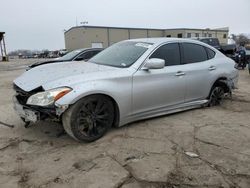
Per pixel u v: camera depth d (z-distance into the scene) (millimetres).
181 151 3482
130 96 4055
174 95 4703
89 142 3758
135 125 4441
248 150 3525
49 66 4535
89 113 3707
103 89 3715
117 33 48062
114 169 3025
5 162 3213
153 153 3422
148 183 2756
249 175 2902
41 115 3531
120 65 4270
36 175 2924
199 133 4125
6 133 4137
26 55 64438
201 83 5148
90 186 2711
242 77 11062
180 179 2824
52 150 3529
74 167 3080
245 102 6148
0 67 22594
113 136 3967
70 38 50156
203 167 3066
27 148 3598
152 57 4418
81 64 4543
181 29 52688
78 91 3504
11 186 2729
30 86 3689
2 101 6520
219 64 5539
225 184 2738
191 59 5062
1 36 38656
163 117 4895
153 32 52719
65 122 3574
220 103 5875
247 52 14516
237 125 4520
